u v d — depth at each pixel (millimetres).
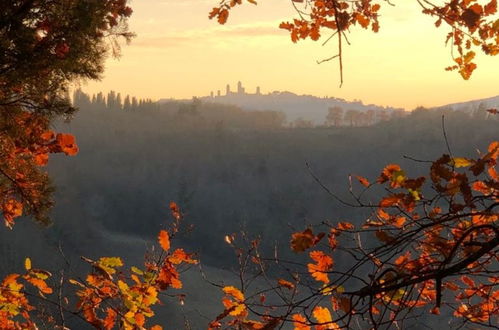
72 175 151375
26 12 6043
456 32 3916
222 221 140750
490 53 3887
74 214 103688
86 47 6180
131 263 96062
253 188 159500
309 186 155125
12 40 5906
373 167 178125
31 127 6449
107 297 4324
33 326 4320
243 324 3117
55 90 6383
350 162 182625
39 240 76375
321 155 187750
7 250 71688
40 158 6609
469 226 2686
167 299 44438
